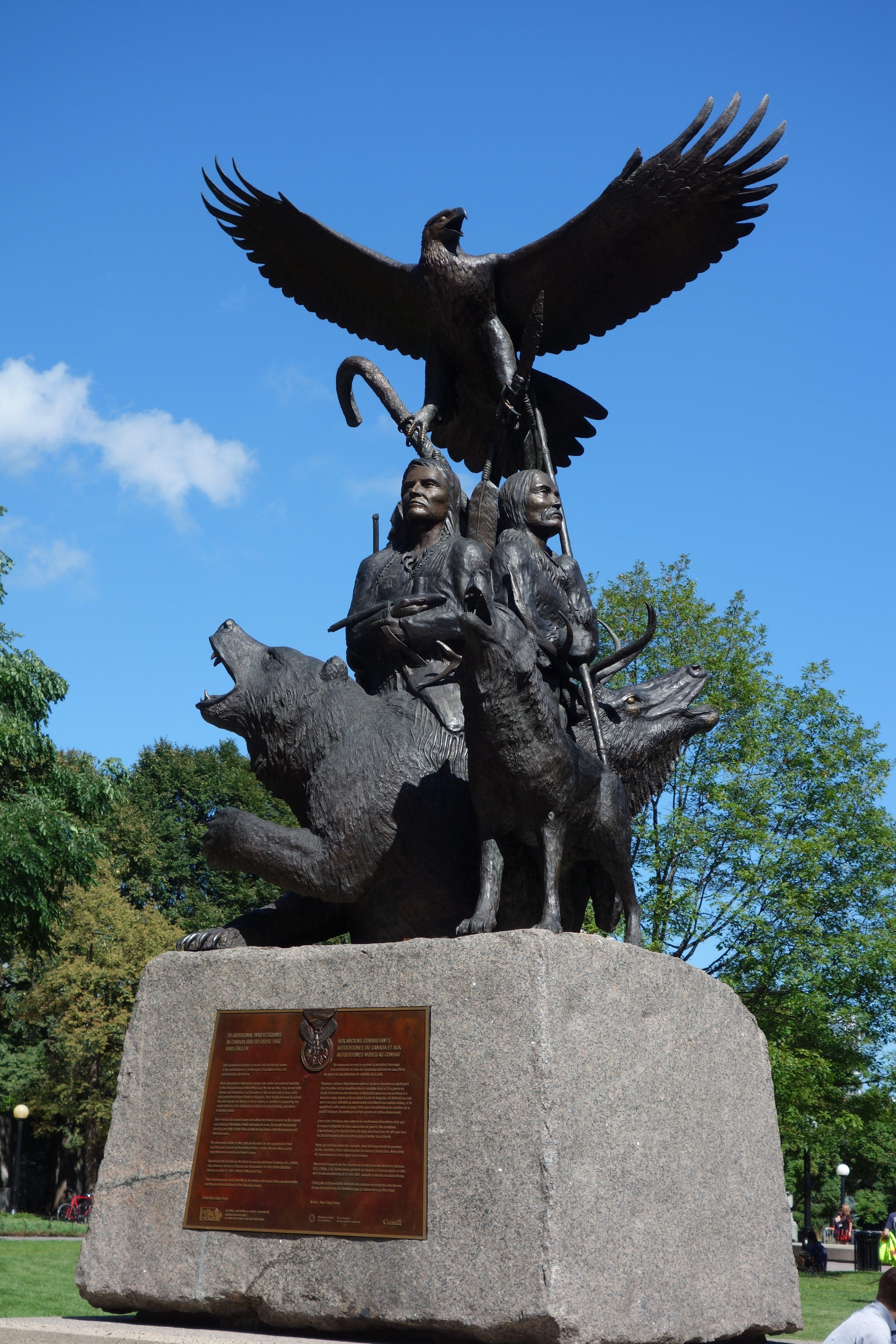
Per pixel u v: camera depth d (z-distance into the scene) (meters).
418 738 4.10
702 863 17.02
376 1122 3.33
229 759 33.97
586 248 5.20
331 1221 3.29
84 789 17.80
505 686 3.54
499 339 5.40
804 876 16.92
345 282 5.89
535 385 5.49
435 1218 3.15
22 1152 35.16
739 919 16.48
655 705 4.64
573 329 5.58
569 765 3.63
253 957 3.71
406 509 4.82
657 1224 3.37
